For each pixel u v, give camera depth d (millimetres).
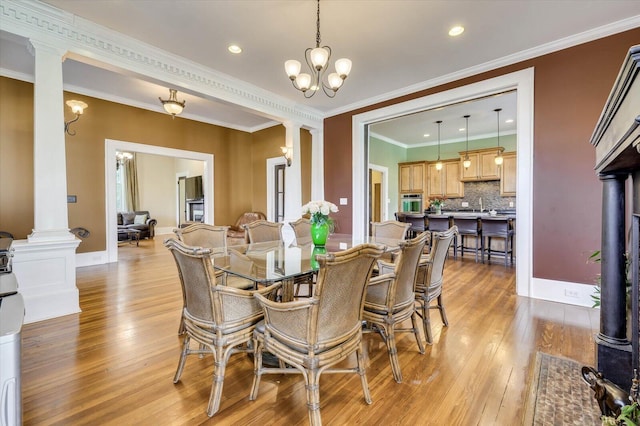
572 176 3201
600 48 3049
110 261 5219
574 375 1855
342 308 1476
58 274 2756
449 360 2055
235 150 7227
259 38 3203
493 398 1653
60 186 2787
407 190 8516
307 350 1415
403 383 1799
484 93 3852
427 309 2326
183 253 1569
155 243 7836
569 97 3217
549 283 3318
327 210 2764
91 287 3715
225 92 4195
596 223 3074
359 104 5191
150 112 5746
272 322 1536
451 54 3514
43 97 2701
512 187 6898
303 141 6438
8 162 4242
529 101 3455
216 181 6852
